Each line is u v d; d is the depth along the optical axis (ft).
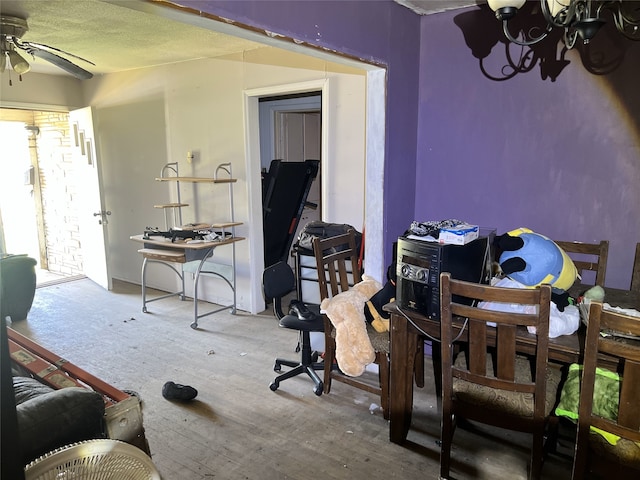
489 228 8.72
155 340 11.71
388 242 9.43
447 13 9.30
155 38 11.14
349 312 8.00
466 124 9.46
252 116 12.87
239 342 11.55
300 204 15.05
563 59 8.25
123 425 4.94
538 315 5.29
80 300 15.20
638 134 7.78
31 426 4.21
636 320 4.45
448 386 6.09
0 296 2.90
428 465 6.89
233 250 13.52
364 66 8.35
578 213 8.54
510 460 6.99
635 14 7.40
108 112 16.65
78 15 9.24
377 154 8.99
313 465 6.91
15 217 22.08
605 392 5.29
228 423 8.02
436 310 6.50
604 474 5.18
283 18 6.31
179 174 14.89
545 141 8.66
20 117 19.36
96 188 15.88
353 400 8.75
